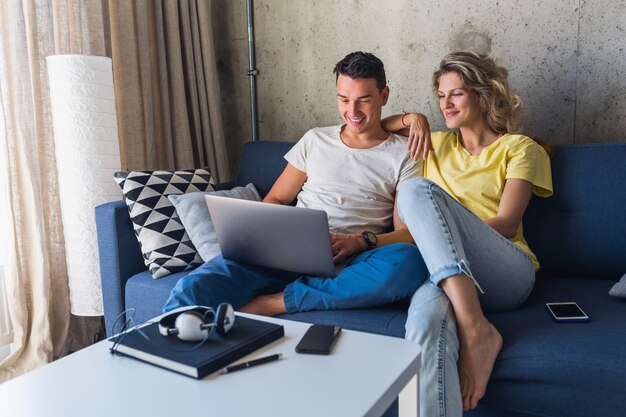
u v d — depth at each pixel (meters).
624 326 1.21
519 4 2.05
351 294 1.37
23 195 2.04
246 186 2.15
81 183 1.91
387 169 1.87
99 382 0.84
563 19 1.98
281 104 2.63
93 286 1.95
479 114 1.77
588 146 1.71
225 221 1.45
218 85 2.65
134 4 2.31
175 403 0.77
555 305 1.37
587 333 1.19
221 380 0.84
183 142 2.52
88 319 2.27
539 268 1.73
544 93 2.06
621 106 1.93
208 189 2.05
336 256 1.56
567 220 1.69
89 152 1.91
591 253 1.66
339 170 1.90
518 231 1.70
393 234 1.67
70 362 0.92
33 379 0.86
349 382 0.82
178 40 2.47
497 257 1.37
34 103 2.05
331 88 2.49
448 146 1.85
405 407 0.96
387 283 1.36
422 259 1.43
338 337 1.00
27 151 1.99
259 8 2.60
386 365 0.88
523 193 1.60
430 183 1.33
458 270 1.24
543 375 1.13
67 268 2.04
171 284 1.69
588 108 1.99
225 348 0.90
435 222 1.28
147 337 0.96
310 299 1.40
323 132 2.01
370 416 0.75
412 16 2.26
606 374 1.08
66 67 1.86
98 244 1.82
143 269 1.88
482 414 1.24
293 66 2.56
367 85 1.84
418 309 1.22
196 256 1.83
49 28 2.04
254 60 2.63
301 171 2.00
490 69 1.75
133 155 2.34
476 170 1.73
